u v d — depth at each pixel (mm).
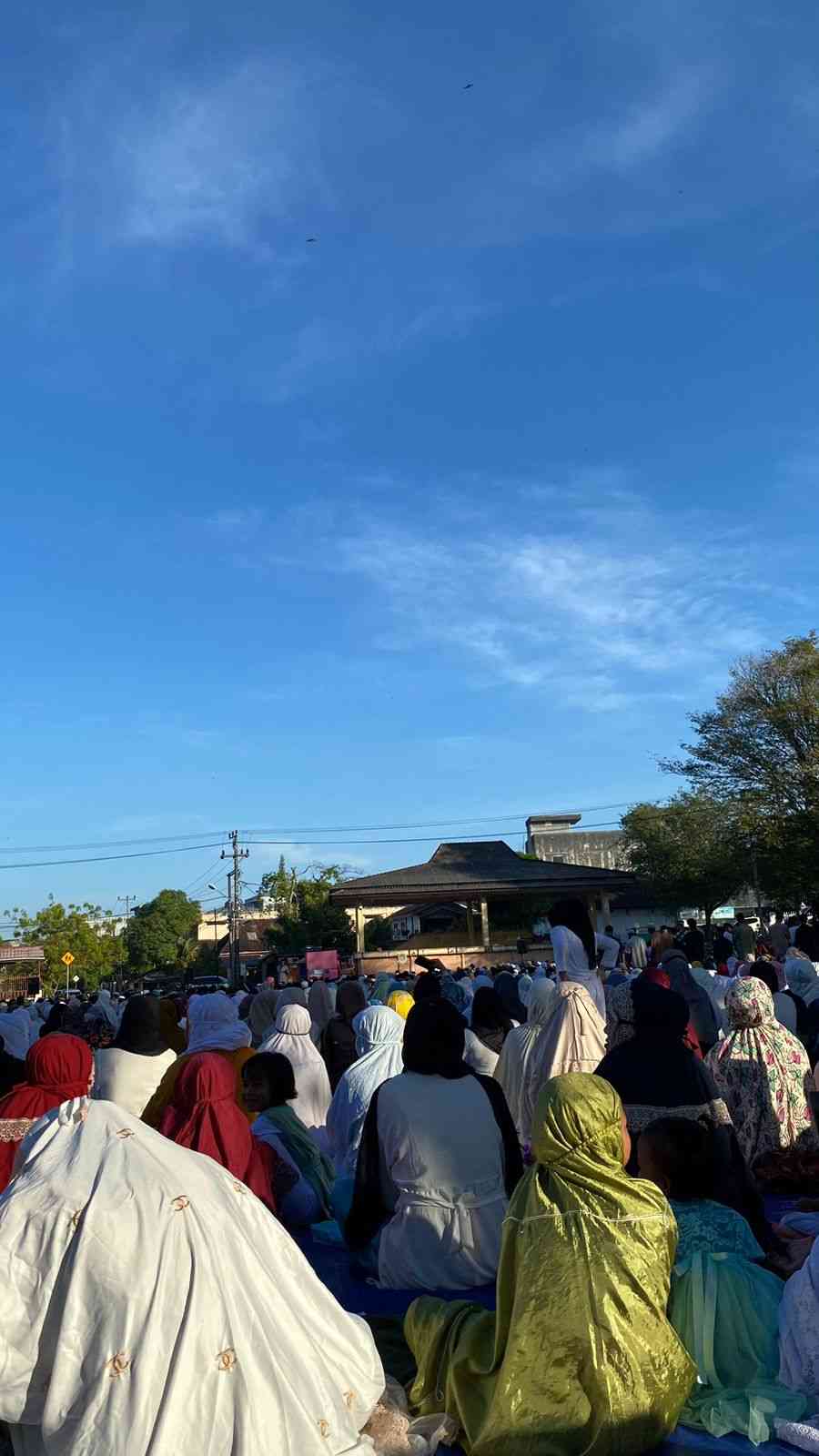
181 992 35500
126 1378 3088
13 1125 5465
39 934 76938
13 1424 3193
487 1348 4188
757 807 46156
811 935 21328
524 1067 8047
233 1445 3146
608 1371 3820
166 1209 3311
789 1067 7680
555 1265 3932
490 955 36906
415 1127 5707
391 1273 5688
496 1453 3830
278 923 62406
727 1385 4352
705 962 26969
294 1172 7148
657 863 51938
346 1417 3602
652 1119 6105
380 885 40719
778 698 45938
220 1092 6117
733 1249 4719
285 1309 3543
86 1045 5770
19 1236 3213
